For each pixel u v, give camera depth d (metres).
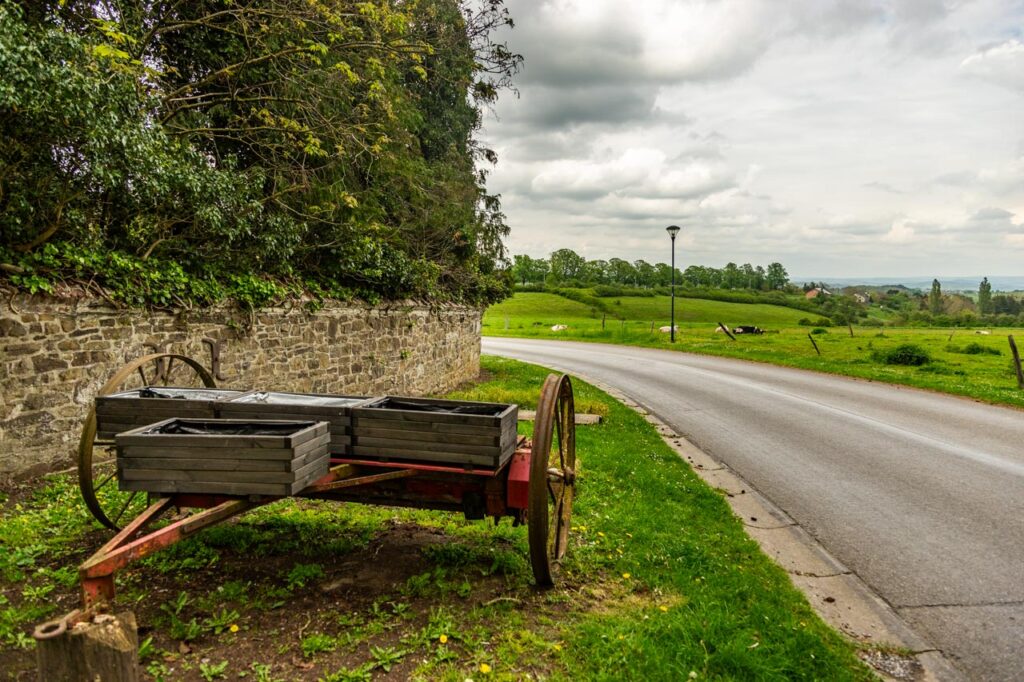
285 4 11.91
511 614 4.50
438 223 18.17
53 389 7.37
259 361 10.85
